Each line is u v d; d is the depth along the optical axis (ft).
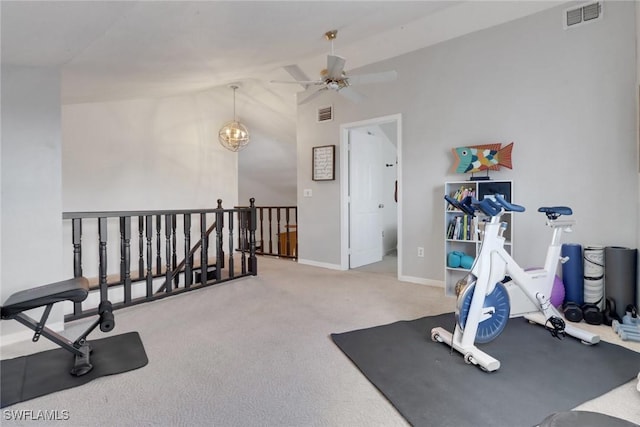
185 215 12.49
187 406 5.70
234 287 13.25
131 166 16.87
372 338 8.38
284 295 12.17
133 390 6.16
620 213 9.63
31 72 8.33
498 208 7.21
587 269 9.67
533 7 10.71
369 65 14.94
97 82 11.39
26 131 8.30
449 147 12.85
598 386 6.15
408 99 13.91
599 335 8.45
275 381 6.48
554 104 10.64
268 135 22.66
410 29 12.09
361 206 17.46
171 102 18.28
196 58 10.53
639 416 5.32
